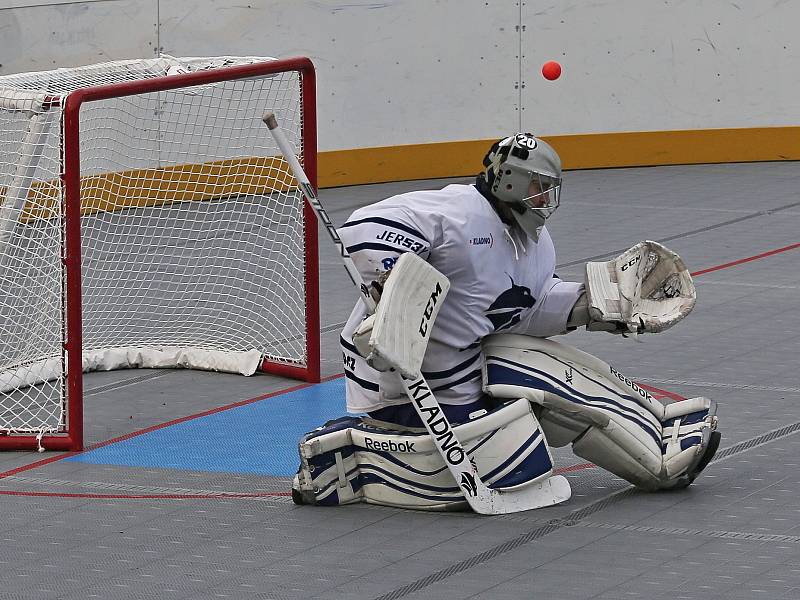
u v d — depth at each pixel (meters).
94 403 18.36
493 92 36.72
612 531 13.02
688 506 13.70
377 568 12.20
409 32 35.84
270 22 34.66
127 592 11.79
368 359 12.96
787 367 19.09
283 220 26.09
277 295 22.66
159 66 20.50
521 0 36.50
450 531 13.11
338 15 35.09
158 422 17.42
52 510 14.10
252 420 17.44
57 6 33.44
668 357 19.73
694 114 37.31
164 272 23.81
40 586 11.97
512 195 13.38
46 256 17.80
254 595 11.64
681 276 13.89
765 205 31.55
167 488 14.78
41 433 16.44
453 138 36.62
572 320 14.12
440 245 13.40
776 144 37.38
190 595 11.68
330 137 35.38
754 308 22.55
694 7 36.84
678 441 13.92
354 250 13.31
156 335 21.14
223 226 26.95
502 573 12.01
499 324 13.86
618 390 14.05
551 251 14.21
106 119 27.33
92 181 25.00
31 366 19.14
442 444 13.31
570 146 37.16
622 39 36.94
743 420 16.64
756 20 36.88
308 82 19.30
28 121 17.62
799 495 13.98
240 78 18.31
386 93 35.84
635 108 37.22
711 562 12.16
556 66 24.41
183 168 26.58
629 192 33.62
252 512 13.89
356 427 13.95
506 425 13.56
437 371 13.73
